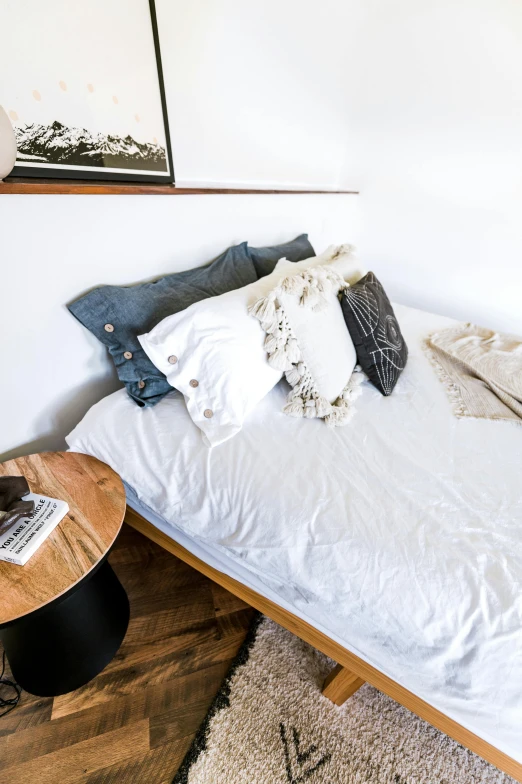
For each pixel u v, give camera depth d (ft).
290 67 5.23
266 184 5.77
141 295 3.52
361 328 3.93
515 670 2.10
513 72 5.68
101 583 3.10
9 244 2.70
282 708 3.23
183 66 3.83
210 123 4.41
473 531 2.64
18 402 3.20
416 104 6.52
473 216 6.76
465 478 3.08
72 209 2.98
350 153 7.42
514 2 5.30
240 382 3.26
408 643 2.29
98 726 3.03
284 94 5.35
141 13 3.21
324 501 2.71
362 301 3.99
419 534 2.56
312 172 6.82
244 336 3.32
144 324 3.45
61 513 2.57
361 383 4.19
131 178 3.57
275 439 3.22
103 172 3.30
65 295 3.20
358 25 6.10
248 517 2.74
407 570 2.37
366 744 3.09
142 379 3.42
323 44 5.61
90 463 3.08
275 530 2.63
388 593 2.34
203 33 3.89
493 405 3.94
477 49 5.77
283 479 2.85
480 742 2.40
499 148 6.17
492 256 6.84
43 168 2.86
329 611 2.50
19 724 3.00
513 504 2.89
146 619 3.74
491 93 5.93
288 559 2.57
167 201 3.77
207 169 4.63
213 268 4.31
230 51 4.28
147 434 3.19
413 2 5.86
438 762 3.04
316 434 3.34
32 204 2.72
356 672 2.78
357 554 2.46
